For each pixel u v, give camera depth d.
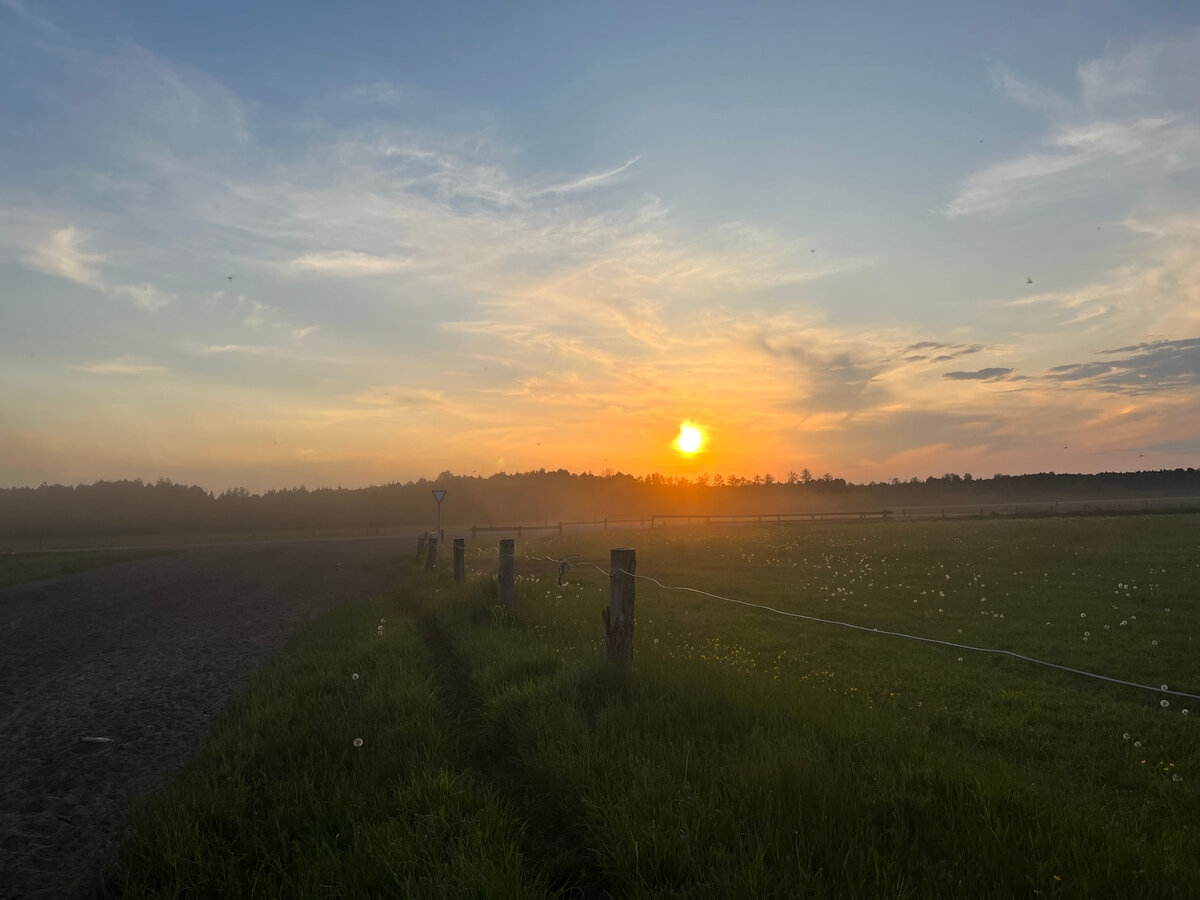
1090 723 7.04
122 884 3.62
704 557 26.55
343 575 23.98
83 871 3.85
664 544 32.59
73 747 5.90
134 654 9.96
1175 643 10.77
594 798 4.22
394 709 6.33
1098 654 10.23
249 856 3.87
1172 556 20.62
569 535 45.28
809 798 4.04
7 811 4.64
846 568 21.75
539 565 25.81
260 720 6.11
